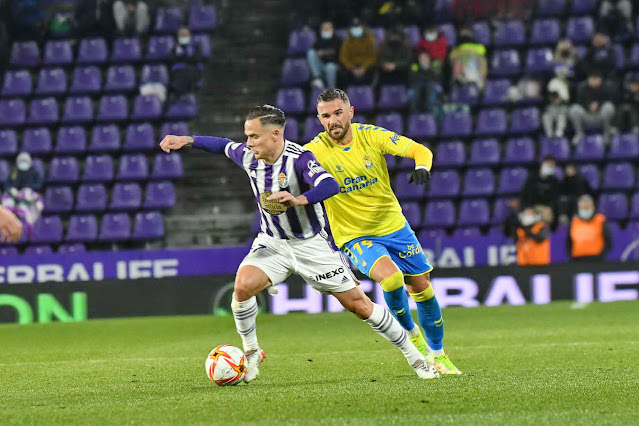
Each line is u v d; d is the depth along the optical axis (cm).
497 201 5194
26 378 2367
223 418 1587
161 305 4412
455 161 5547
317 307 4400
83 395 1977
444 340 3169
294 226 1959
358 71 5847
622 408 1633
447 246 4534
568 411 1606
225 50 6331
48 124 5959
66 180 5569
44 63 6294
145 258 4491
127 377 2331
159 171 5588
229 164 5672
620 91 5928
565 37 6256
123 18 6331
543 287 4466
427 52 5769
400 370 2330
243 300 1992
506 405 1683
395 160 5503
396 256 2203
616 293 4469
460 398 1769
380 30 6250
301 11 6272
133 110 5944
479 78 5847
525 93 5784
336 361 2594
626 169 5422
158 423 1552
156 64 6256
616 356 2575
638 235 4559
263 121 1895
